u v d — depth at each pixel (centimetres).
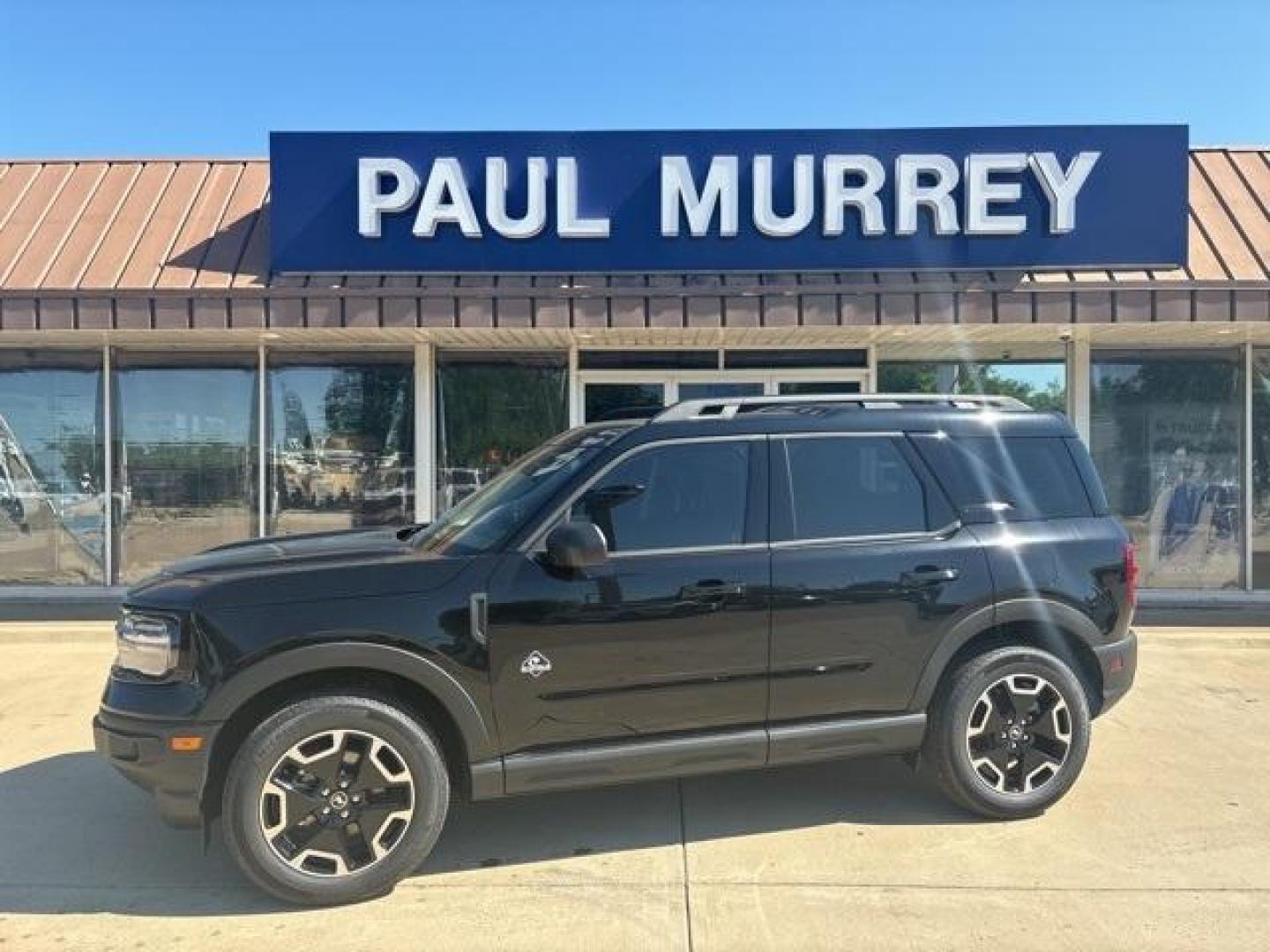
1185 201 871
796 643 449
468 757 417
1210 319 848
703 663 439
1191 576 1023
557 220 873
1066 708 484
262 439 1017
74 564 1024
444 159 871
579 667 425
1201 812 493
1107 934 376
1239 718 652
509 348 1030
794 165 876
